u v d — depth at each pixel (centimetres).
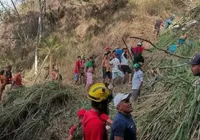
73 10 2469
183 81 754
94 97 461
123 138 453
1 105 1212
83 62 1691
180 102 728
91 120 452
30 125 1055
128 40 1970
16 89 1247
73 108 1070
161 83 912
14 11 2742
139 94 962
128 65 1379
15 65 2367
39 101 1114
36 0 2756
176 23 1633
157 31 1794
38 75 2019
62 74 2039
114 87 1366
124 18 2162
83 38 2234
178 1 2056
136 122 786
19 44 2547
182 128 659
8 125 1098
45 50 2234
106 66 1530
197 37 1315
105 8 2353
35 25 2600
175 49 1212
